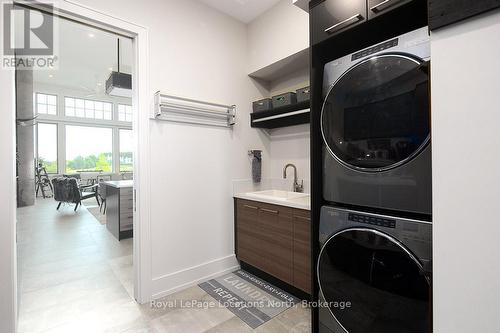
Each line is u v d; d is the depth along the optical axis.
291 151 2.73
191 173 2.29
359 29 1.27
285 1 2.29
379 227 1.15
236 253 2.59
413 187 1.05
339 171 1.33
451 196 0.76
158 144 2.07
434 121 0.79
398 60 1.09
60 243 3.52
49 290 2.20
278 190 2.81
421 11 1.12
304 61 2.39
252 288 2.23
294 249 2.01
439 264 0.77
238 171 2.64
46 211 5.86
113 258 2.96
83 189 6.89
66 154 8.85
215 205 2.46
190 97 2.25
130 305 1.96
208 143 2.40
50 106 8.49
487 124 0.70
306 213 1.91
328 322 1.36
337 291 1.32
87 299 2.05
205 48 2.37
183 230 2.23
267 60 2.47
